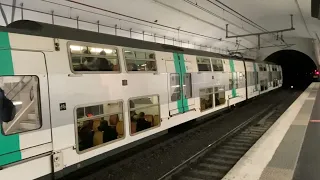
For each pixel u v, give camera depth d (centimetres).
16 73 479
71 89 577
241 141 972
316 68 4962
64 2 1361
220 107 1370
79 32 627
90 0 1391
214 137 1038
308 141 803
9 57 472
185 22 2103
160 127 884
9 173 462
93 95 629
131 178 659
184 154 837
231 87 1544
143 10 1675
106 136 675
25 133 488
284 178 522
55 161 537
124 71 731
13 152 469
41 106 516
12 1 1237
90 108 630
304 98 1975
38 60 518
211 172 680
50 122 531
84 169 704
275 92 3045
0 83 459
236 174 550
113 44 706
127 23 1862
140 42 837
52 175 534
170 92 946
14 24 572
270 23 2575
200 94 1159
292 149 706
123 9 1585
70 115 572
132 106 760
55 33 566
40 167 511
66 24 1609
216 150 863
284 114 1294
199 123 1296
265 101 2156
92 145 635
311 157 659
